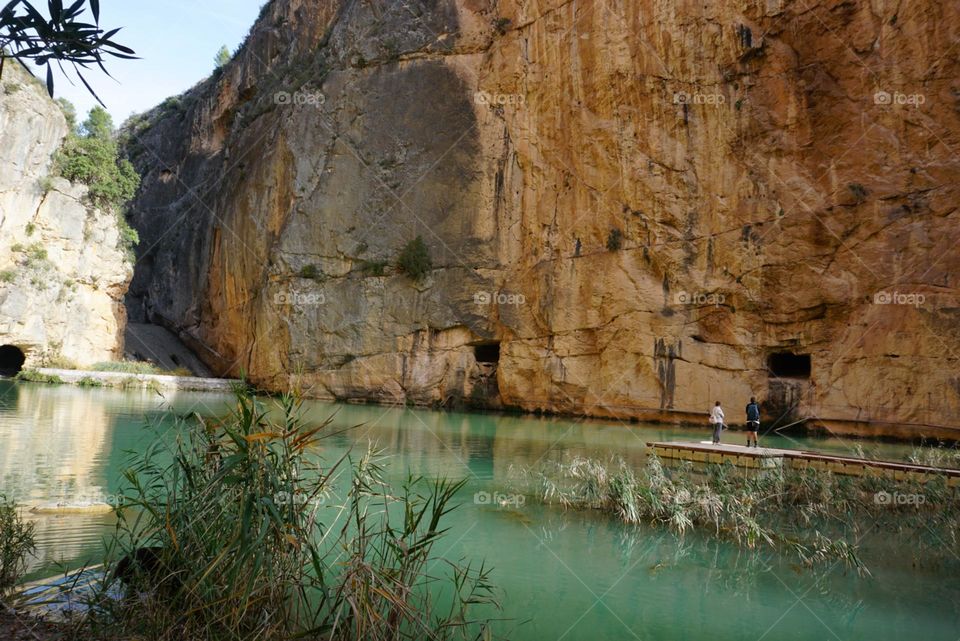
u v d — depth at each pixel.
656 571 7.93
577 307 28.08
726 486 11.16
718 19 24.72
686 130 25.56
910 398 20.59
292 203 36.44
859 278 21.91
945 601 7.18
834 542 8.75
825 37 22.56
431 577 7.20
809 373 23.92
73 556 6.77
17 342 35.69
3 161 35.31
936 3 20.53
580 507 10.83
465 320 31.11
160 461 11.69
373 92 35.00
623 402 26.59
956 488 11.37
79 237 39.62
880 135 21.62
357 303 33.50
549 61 29.70
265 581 4.88
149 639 4.61
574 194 28.56
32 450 13.12
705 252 25.03
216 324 46.50
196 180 56.19
